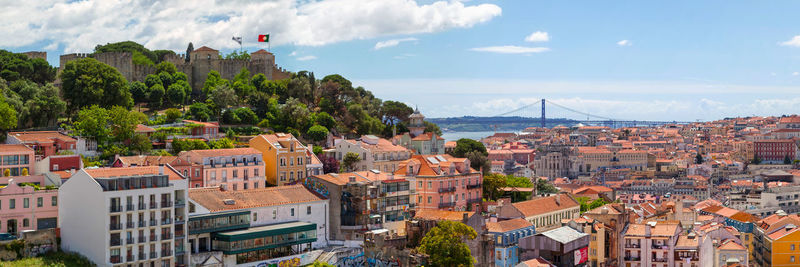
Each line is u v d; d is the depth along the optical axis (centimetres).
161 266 19325
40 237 18912
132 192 18912
